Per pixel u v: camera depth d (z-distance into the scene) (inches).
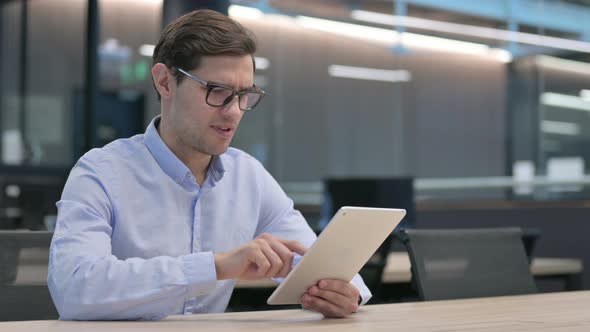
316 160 369.1
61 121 330.3
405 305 64.6
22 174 288.7
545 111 260.7
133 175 65.4
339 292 55.2
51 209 274.8
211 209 69.1
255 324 50.3
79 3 340.8
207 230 68.6
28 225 260.2
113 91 309.4
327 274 55.9
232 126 62.5
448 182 261.1
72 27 340.8
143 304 51.9
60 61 340.2
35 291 66.9
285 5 358.6
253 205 72.9
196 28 61.3
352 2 363.3
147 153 66.8
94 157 64.7
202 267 53.0
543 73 265.3
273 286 114.4
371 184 172.1
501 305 64.2
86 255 54.5
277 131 362.6
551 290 184.1
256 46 62.9
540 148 259.8
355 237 53.7
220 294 69.3
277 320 53.3
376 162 371.6
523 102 273.9
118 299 51.6
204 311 67.8
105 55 330.3
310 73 368.8
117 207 63.5
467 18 335.0
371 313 58.2
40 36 343.6
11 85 340.8
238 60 61.5
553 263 141.5
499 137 318.7
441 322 51.4
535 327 48.4
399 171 367.6
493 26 313.4
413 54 365.1
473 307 62.4
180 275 52.6
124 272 52.6
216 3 193.5
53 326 47.9
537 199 215.8
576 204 198.2
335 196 174.7
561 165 248.1
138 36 336.8
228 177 72.2
